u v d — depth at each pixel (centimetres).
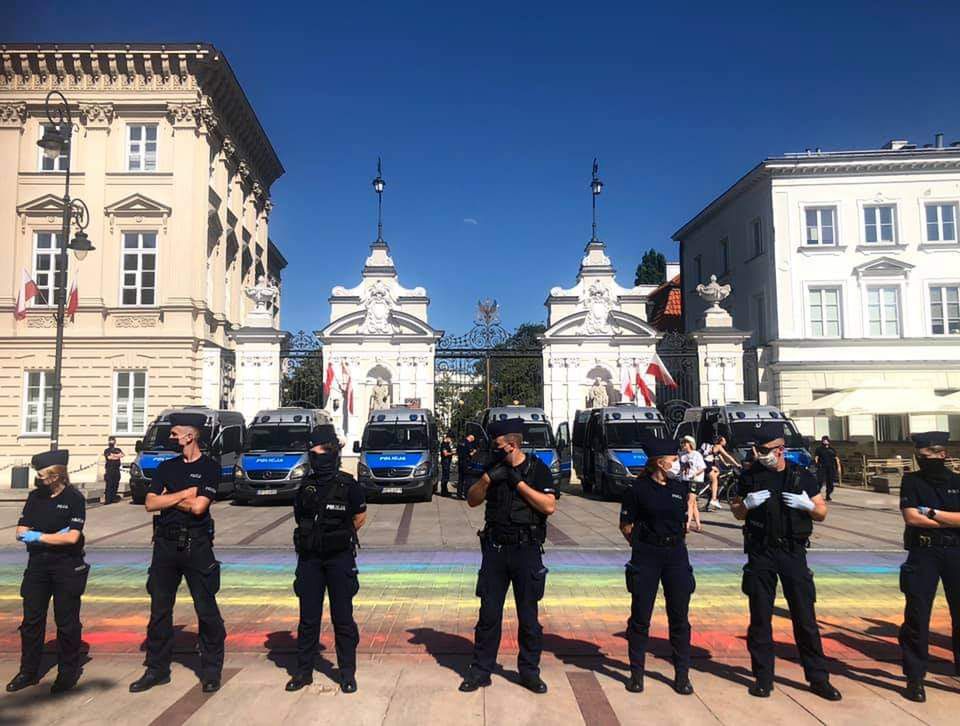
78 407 2678
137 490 2106
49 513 582
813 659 573
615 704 553
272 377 2745
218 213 3066
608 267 3070
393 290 3055
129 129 2850
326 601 894
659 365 2748
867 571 1086
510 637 729
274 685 590
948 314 3106
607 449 2167
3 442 2680
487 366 2938
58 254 2795
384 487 2080
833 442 2834
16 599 902
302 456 2047
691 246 4347
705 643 710
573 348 2927
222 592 935
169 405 2664
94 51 2759
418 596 903
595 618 802
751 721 524
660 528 586
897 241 3131
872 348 3048
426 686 587
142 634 743
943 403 2392
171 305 2719
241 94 3153
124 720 524
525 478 584
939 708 548
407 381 2858
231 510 1945
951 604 579
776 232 3175
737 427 2133
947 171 3133
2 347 2716
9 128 2803
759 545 582
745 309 3519
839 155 3142
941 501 573
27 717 530
